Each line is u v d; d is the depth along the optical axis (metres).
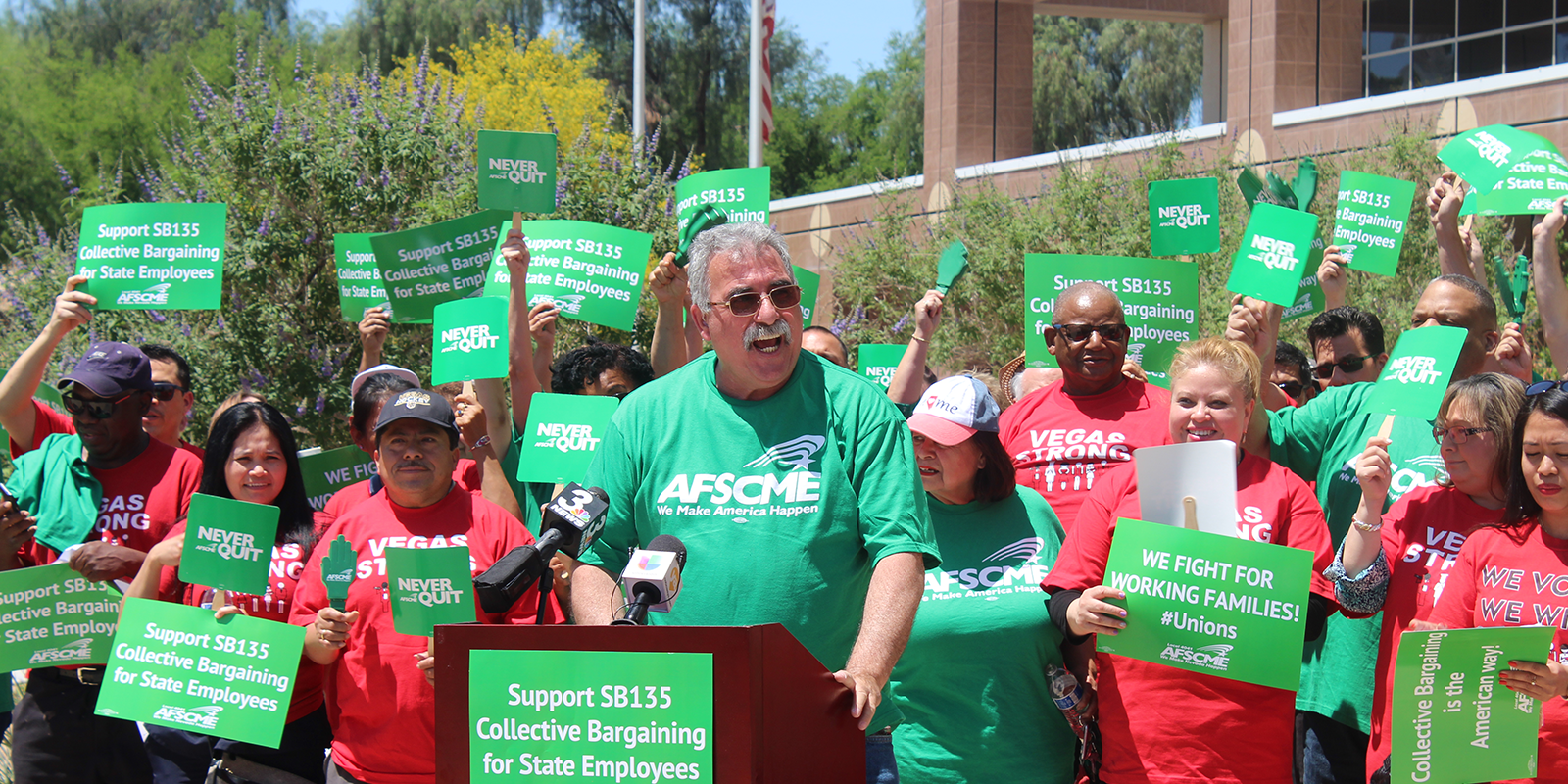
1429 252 11.88
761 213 6.30
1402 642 3.48
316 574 4.34
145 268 5.62
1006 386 6.84
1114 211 14.84
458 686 2.47
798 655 2.53
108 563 4.71
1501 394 3.92
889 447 3.16
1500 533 3.78
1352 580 3.88
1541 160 5.60
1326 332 6.12
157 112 32.88
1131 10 21.16
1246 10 16.22
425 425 4.27
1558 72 12.98
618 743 2.40
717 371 3.28
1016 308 14.34
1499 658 3.46
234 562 4.24
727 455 3.18
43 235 11.52
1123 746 3.86
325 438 10.37
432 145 11.02
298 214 10.73
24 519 4.95
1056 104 38.53
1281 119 15.62
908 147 43.03
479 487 5.46
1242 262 5.43
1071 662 4.38
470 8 34.12
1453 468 3.99
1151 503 3.76
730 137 38.34
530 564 2.79
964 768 4.12
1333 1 15.90
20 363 5.47
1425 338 4.27
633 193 11.88
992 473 4.29
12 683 6.29
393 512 4.32
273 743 4.17
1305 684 4.54
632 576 2.66
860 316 15.63
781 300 3.10
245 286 10.51
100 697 4.18
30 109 33.28
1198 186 6.29
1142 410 4.88
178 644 4.22
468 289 6.30
